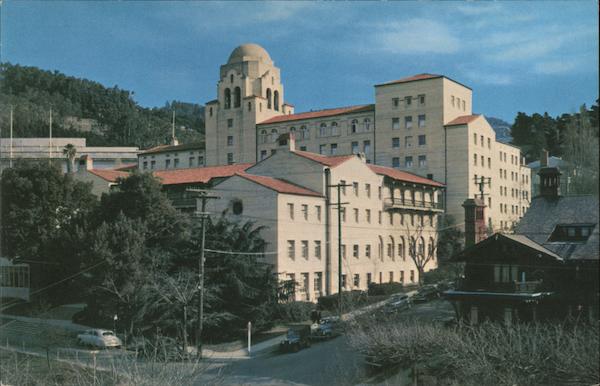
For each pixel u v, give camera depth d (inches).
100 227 1857.8
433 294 2073.1
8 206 2106.3
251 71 4116.6
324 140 3794.3
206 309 1759.4
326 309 2166.6
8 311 1891.0
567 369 874.8
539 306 1157.7
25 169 2188.7
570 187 1258.0
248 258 1861.5
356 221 2588.6
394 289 2506.2
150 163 4436.5
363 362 1235.9
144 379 651.5
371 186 2706.7
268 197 2191.2
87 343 1536.7
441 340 1114.1
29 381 740.7
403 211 2952.8
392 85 3560.5
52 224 2154.3
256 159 4005.9
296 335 1574.8
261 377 1192.2
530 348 940.0
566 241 1231.5
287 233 2210.9
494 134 3543.3
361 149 3663.9
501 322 1234.6
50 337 1535.4
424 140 3437.5
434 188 3265.3
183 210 2667.3
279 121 3939.5
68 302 2103.8
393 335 1210.0
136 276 1750.7
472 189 3282.5
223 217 1942.7
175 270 1827.0
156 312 1685.5
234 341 1742.1
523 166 2819.9
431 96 3427.7
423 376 1077.8
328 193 2432.3
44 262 2108.8
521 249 1233.4
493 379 960.9
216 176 2662.4
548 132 2527.1
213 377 736.3
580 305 1109.7
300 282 2251.5
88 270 1845.5
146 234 1951.3
